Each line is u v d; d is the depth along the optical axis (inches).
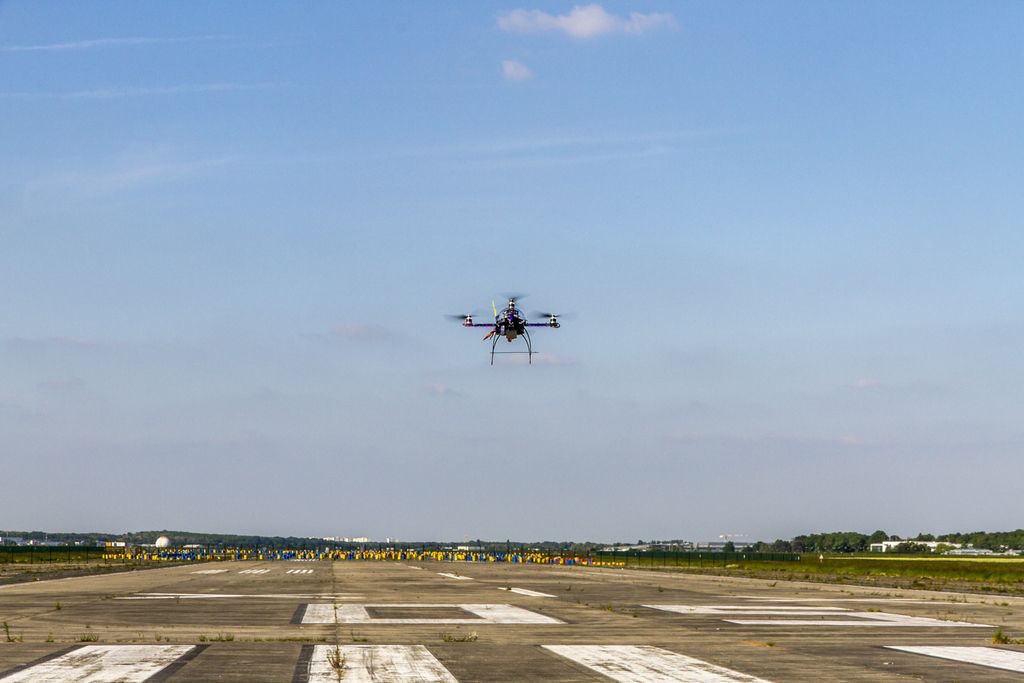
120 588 2295.8
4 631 1278.3
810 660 1056.8
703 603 1962.4
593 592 2348.7
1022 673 975.6
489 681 896.3
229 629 1317.7
